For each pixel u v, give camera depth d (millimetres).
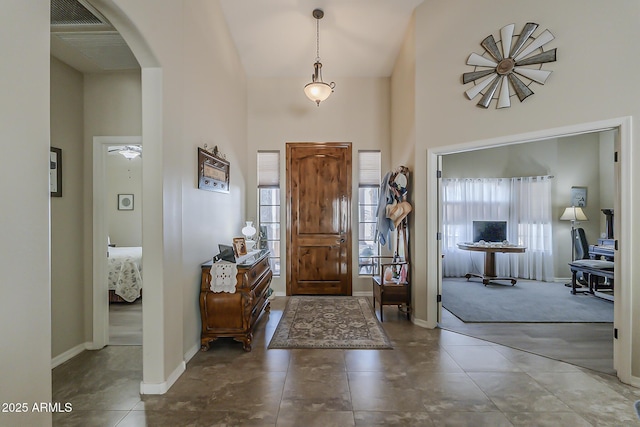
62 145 2750
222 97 3676
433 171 3516
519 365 2602
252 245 4074
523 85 2848
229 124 3967
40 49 1234
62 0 1923
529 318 3809
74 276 2844
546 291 5219
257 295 3258
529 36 2816
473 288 5441
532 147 6285
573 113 2568
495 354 2816
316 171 5016
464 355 2797
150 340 2182
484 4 3098
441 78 3422
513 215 6379
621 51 2340
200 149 2926
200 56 2979
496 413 1957
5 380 1109
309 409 1996
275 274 5062
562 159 6020
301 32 4055
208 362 2660
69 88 2818
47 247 1264
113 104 2967
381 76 4992
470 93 3186
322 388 2246
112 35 2350
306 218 5016
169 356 2279
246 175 4914
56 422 1865
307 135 5000
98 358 2764
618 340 2365
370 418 1906
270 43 4246
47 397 1253
